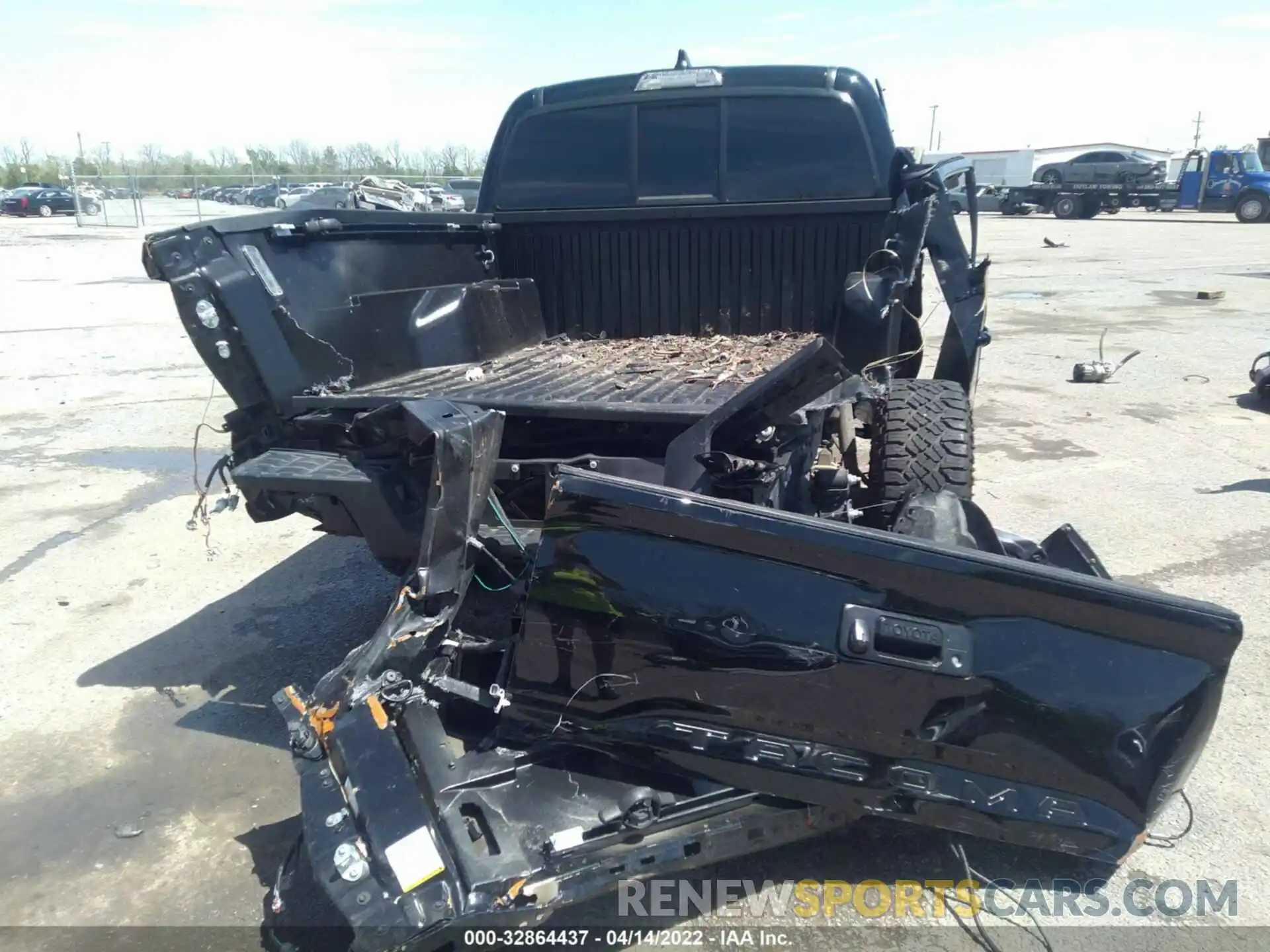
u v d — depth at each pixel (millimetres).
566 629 2521
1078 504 6070
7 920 2811
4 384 10352
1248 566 5074
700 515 2406
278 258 3432
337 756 2506
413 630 2717
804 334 4852
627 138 4934
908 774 2443
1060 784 2422
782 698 2436
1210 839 3057
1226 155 37406
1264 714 3707
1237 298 15930
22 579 5293
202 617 4805
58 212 46500
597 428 3576
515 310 4824
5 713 3934
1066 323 13609
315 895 2871
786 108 4727
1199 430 7902
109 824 3240
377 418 2979
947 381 3846
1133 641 2359
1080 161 39562
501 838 2318
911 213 4324
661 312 5027
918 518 3008
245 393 3309
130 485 6945
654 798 2371
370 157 51281
